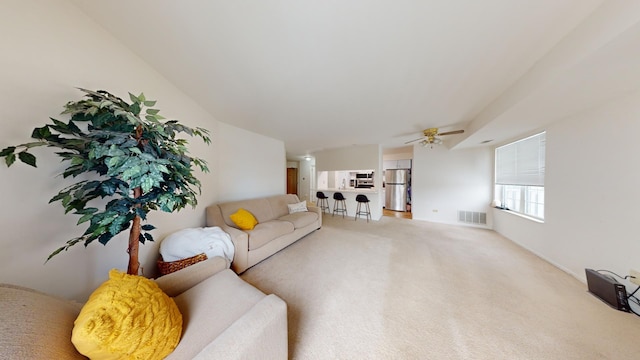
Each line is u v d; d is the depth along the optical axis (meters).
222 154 3.02
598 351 1.21
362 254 2.73
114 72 1.37
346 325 1.42
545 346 1.25
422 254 2.73
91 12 1.17
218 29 1.24
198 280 1.29
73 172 0.95
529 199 3.08
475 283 1.98
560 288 1.88
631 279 1.59
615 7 0.95
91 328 0.61
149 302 0.79
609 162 1.76
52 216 1.05
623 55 1.08
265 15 1.13
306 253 2.77
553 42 1.29
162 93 1.81
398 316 1.51
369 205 5.12
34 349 0.53
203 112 2.51
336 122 3.13
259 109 2.56
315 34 1.28
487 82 1.85
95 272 1.28
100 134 0.86
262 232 2.49
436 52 1.45
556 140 2.34
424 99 2.25
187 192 1.31
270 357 0.87
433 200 4.76
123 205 0.99
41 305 0.66
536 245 2.69
